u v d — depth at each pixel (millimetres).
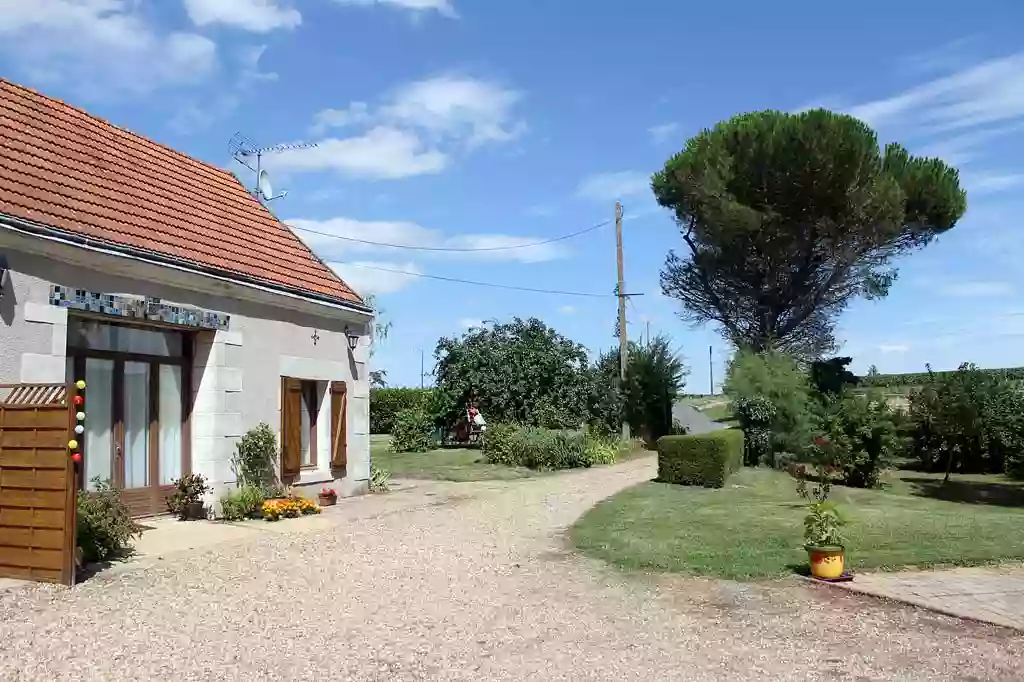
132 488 11281
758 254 27812
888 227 25797
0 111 10977
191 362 12219
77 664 5555
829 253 26953
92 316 10180
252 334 12812
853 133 24953
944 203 26719
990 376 20641
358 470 15500
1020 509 15805
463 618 7012
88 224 10352
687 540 10719
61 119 12062
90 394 10703
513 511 13555
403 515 12938
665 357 30656
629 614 7246
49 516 7785
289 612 7078
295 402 13727
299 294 13633
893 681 5586
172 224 12242
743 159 26281
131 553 9297
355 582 8281
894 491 18641
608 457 23547
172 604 7215
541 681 5473
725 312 30047
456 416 26375
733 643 6434
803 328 29312
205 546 9883
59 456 7781
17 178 10070
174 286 11305
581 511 13680
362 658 5871
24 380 9023
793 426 21547
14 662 5543
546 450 21328
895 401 21219
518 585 8305
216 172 15266
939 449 23578
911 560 9438
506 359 25375
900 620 7148
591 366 26953
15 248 9000
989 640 6566
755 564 9180
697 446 17531
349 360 15336
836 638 6590
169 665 5605
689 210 28250
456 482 18297
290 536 10758
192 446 12086
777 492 16641
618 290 29156
